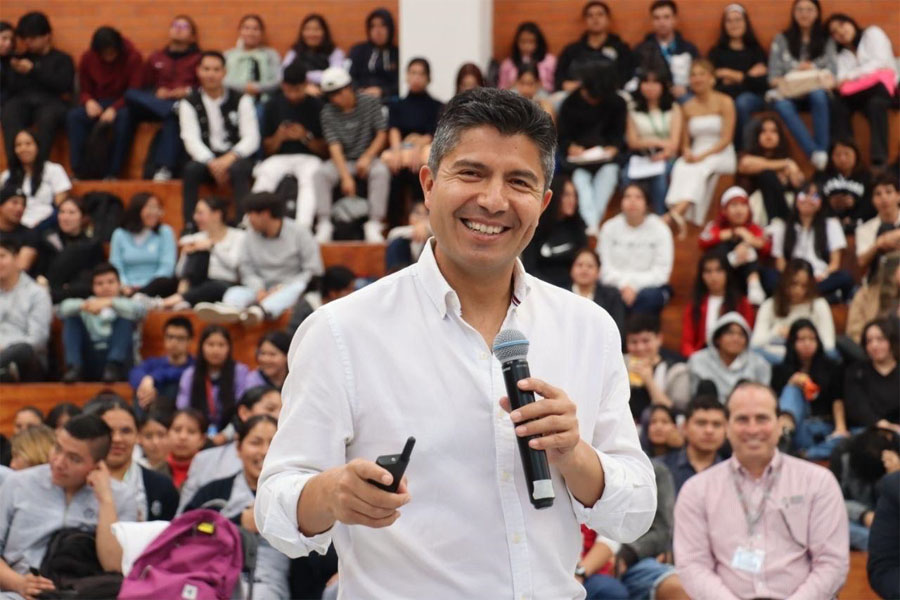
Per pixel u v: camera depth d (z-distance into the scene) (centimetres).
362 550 385
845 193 1577
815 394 1298
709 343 1338
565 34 1939
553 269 1495
